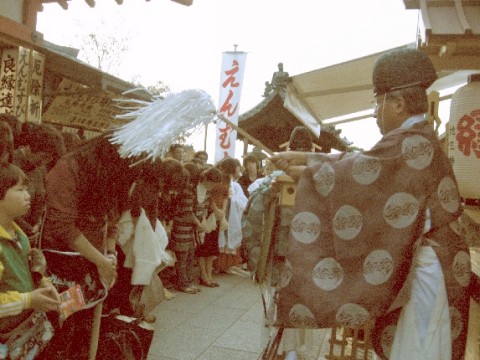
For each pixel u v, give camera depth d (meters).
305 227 1.90
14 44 5.48
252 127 15.09
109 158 2.64
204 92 2.39
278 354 3.66
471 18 2.34
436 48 2.62
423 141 1.86
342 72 4.78
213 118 2.37
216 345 4.47
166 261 4.69
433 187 1.85
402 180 1.82
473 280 2.13
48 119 7.05
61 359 2.78
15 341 2.19
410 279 1.88
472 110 2.77
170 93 2.47
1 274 2.10
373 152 1.87
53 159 3.17
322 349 4.36
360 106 5.97
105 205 2.73
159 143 2.37
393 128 2.00
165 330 4.81
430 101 3.07
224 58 9.80
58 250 2.70
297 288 1.86
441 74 3.90
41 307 2.20
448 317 1.83
